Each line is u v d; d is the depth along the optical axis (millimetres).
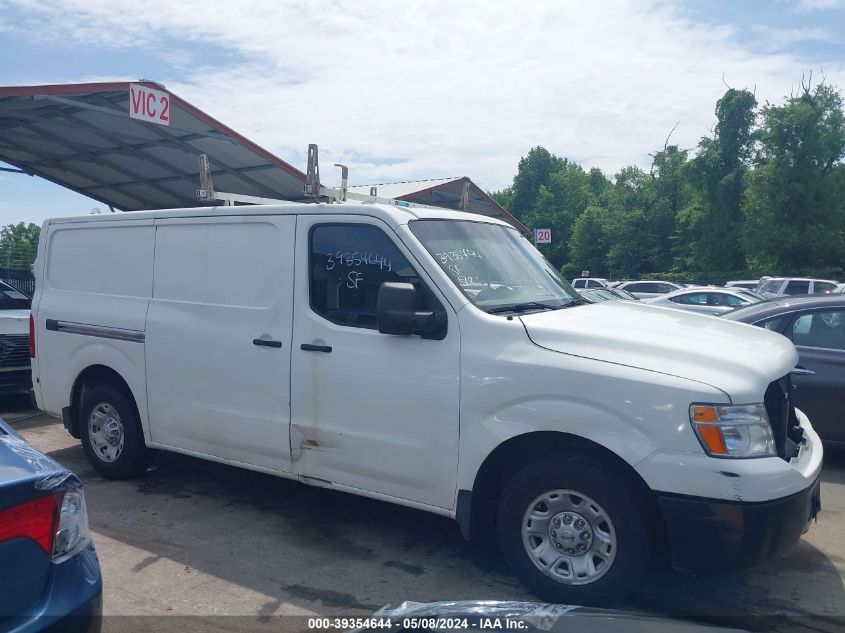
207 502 5590
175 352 5406
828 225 44656
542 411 3889
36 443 7285
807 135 44000
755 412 3641
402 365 4348
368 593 4117
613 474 3773
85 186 19016
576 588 3811
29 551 2562
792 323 6723
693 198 58094
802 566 4516
